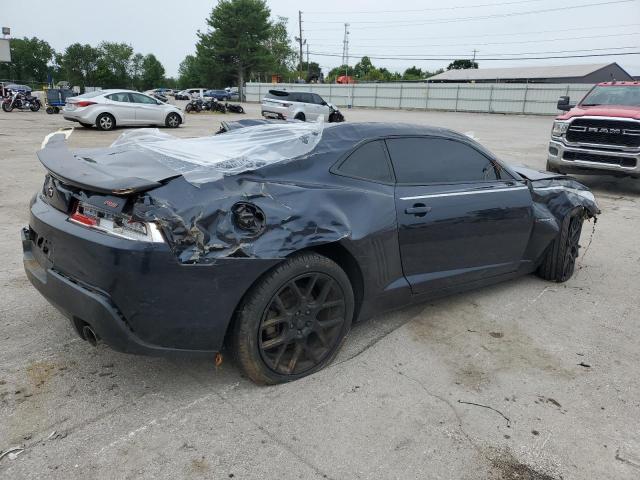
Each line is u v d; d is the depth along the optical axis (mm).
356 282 3197
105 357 3133
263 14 70062
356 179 3201
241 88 62844
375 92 48625
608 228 6887
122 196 2434
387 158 3418
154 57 115625
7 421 2521
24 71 111875
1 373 2918
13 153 10859
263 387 2896
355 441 2496
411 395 2895
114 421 2559
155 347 2512
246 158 2955
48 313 3664
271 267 2639
